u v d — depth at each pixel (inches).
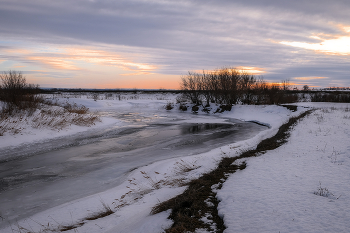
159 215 195.8
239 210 190.9
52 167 395.5
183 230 165.9
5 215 242.4
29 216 239.3
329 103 1365.7
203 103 1574.8
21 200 277.3
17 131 554.3
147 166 394.9
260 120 1026.7
